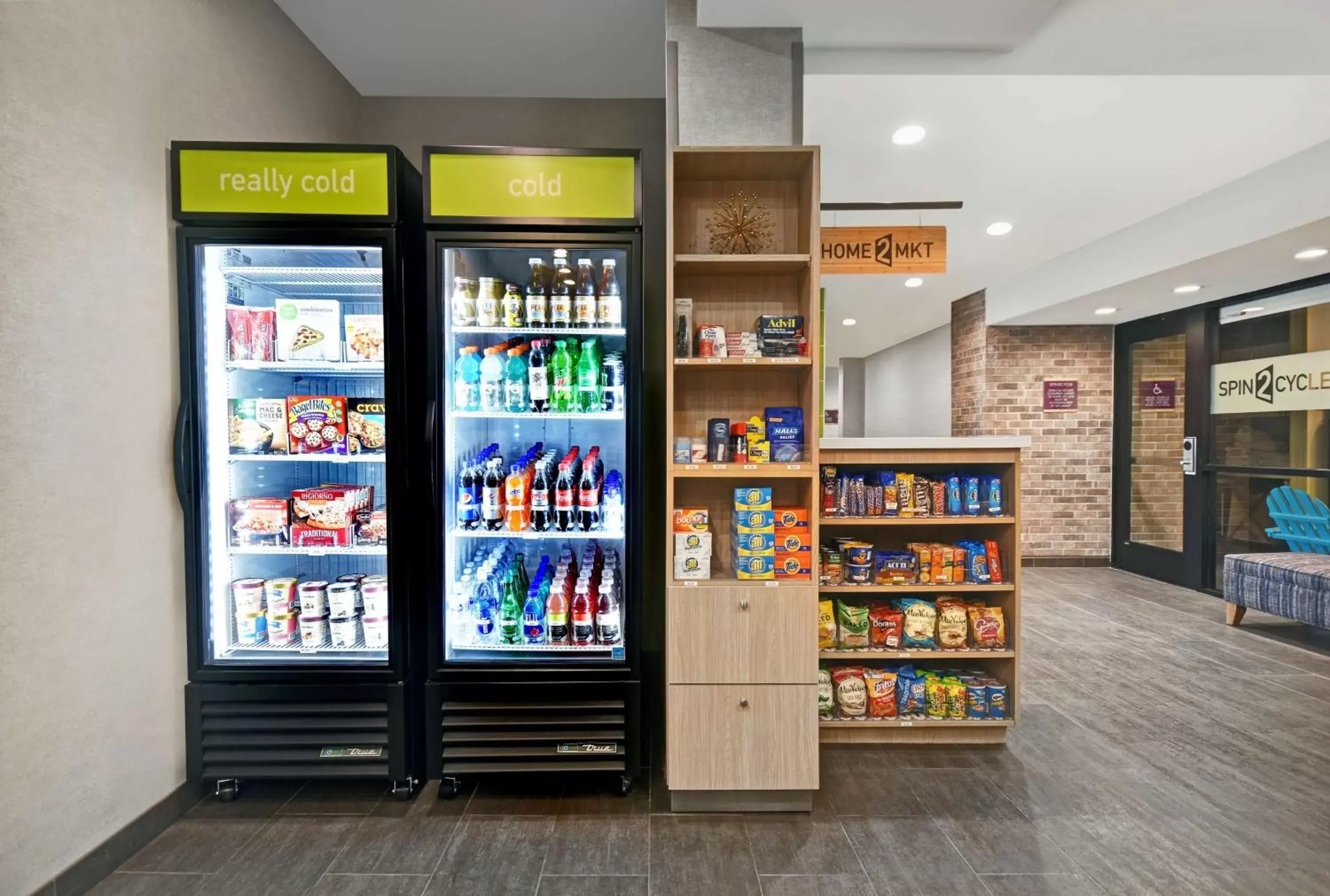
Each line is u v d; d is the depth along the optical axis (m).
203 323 1.95
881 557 2.44
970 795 2.04
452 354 2.08
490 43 2.46
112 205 1.69
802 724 1.93
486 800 2.01
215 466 2.01
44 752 1.50
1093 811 1.96
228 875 1.66
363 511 2.16
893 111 2.68
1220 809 1.96
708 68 2.05
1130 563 5.48
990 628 2.39
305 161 1.92
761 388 2.24
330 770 1.96
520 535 2.05
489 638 2.11
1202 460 4.76
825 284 5.45
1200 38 2.04
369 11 2.30
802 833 1.85
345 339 2.06
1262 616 4.14
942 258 2.99
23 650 1.45
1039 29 2.02
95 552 1.63
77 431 1.59
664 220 2.80
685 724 1.92
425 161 1.93
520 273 2.37
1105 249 4.30
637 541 1.98
